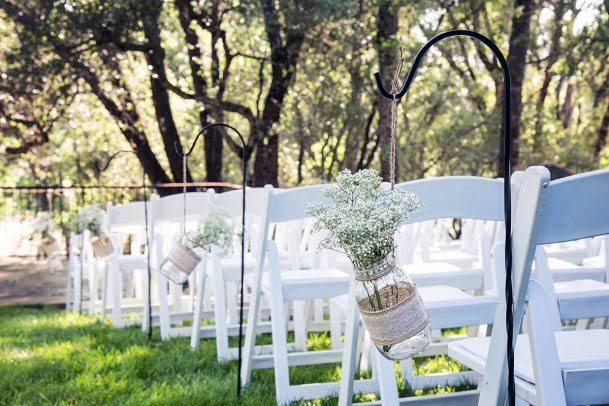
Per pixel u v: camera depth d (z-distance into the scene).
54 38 9.60
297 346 4.31
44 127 11.63
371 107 12.05
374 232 1.87
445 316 2.29
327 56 10.73
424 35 10.05
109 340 5.10
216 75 11.30
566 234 1.71
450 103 13.16
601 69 12.45
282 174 16.05
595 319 3.59
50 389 3.75
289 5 9.62
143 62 12.49
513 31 9.82
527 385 1.89
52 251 6.85
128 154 15.41
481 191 2.27
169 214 5.07
